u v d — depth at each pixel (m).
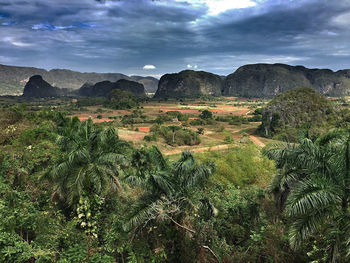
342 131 7.27
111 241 6.29
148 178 6.41
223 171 12.86
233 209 8.62
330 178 5.62
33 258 5.05
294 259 6.23
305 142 6.38
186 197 6.37
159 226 6.44
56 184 7.64
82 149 7.55
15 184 8.09
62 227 6.45
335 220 5.36
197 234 6.59
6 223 5.13
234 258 6.57
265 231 7.05
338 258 5.19
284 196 8.31
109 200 8.67
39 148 9.88
